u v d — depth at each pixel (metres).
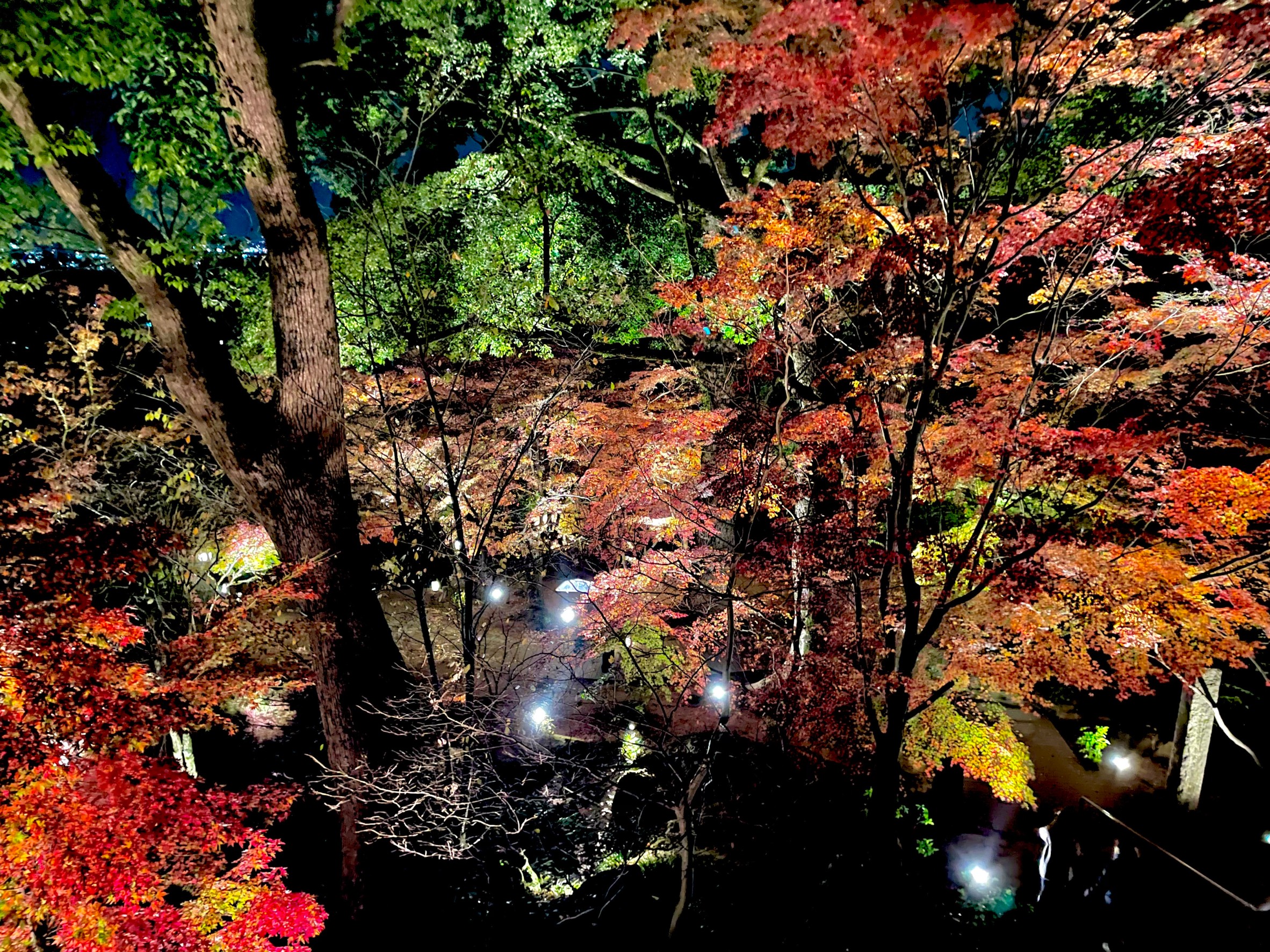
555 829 9.64
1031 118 5.25
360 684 8.27
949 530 8.95
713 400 12.58
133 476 11.36
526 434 11.80
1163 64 4.96
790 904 7.82
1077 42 5.07
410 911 8.68
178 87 6.43
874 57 4.17
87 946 4.27
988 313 9.52
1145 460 7.41
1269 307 6.51
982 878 8.45
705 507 9.36
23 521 4.78
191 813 4.77
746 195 11.94
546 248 11.57
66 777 4.45
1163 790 10.59
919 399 6.38
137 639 5.42
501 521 14.20
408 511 13.04
